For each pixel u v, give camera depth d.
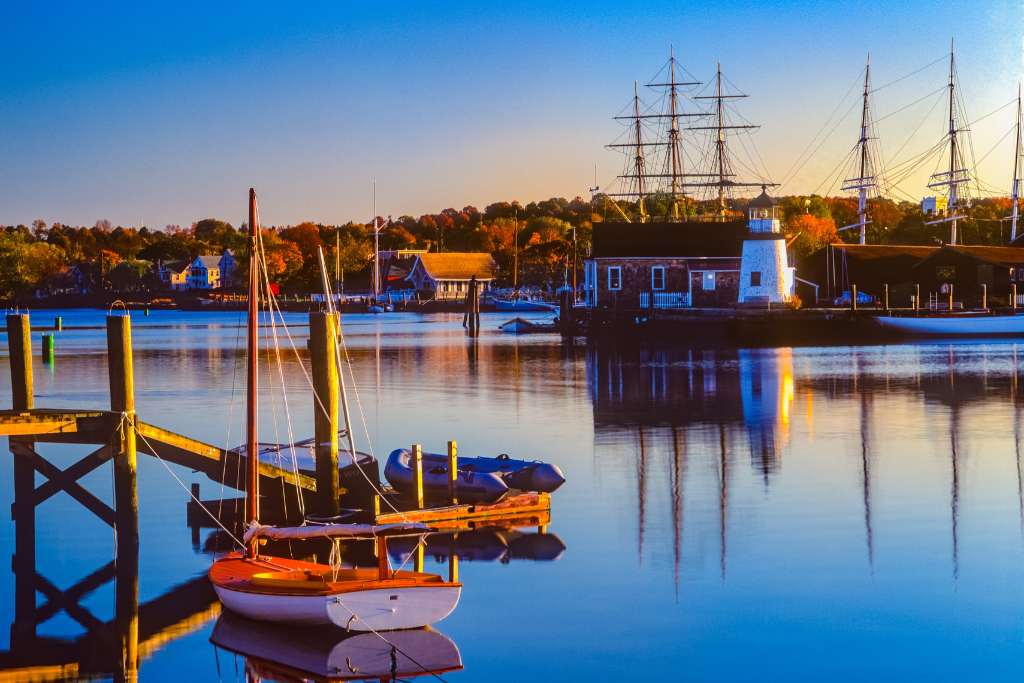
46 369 84.88
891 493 34.03
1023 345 97.94
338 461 32.66
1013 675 20.06
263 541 29.38
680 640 21.81
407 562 27.20
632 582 25.34
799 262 137.88
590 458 40.91
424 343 111.69
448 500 32.56
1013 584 24.78
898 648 21.30
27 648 22.09
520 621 22.92
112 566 27.45
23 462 30.05
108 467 39.81
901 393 60.44
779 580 25.31
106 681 20.55
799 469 38.12
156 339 127.50
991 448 41.97
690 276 115.94
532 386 67.00
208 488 36.00
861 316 102.00
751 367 77.94
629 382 68.38
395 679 20.36
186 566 27.42
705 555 27.38
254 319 27.25
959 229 185.38
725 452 41.78
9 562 27.86
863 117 151.25
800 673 20.25
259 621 22.66
